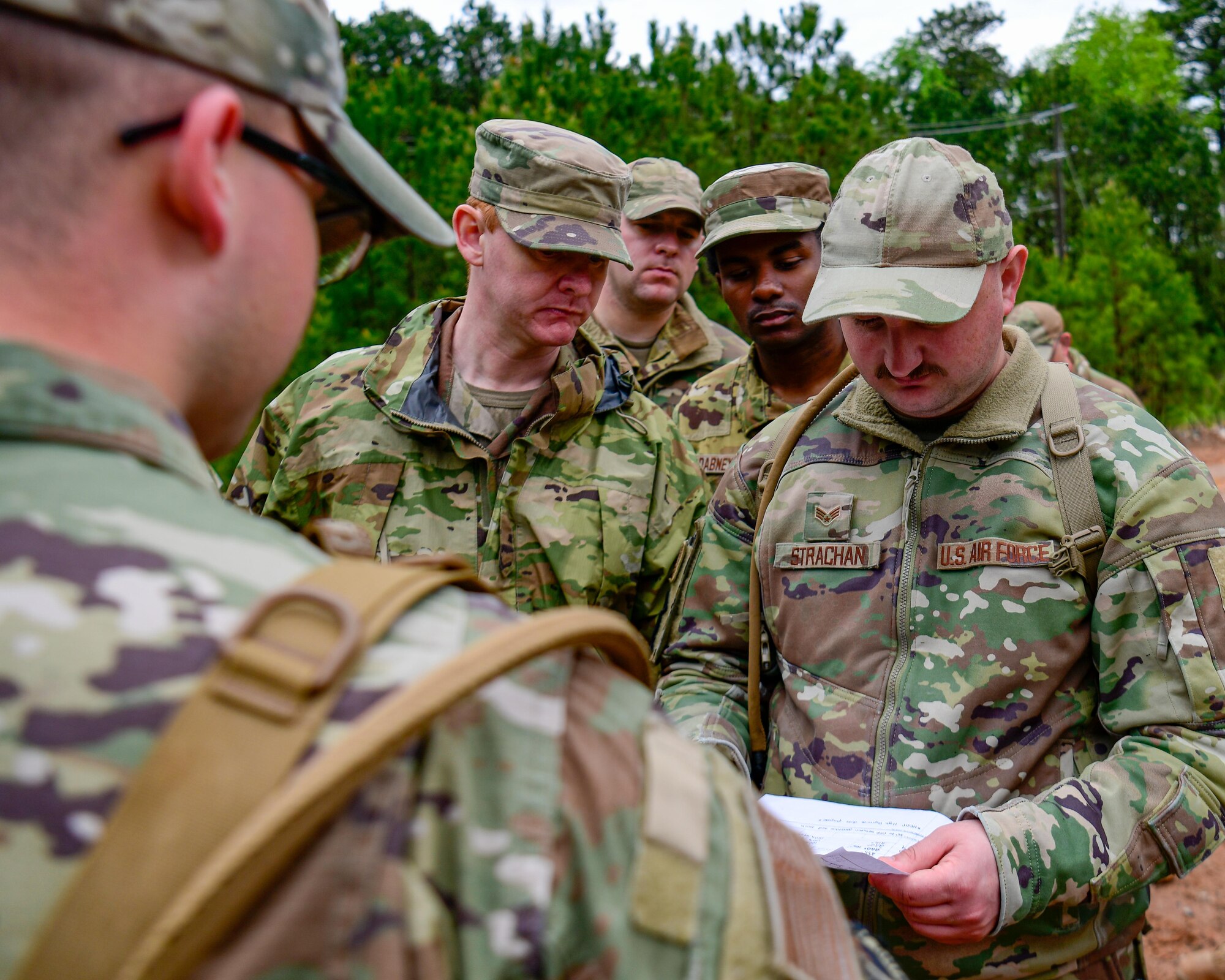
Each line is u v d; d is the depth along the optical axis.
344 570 0.60
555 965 0.55
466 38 18.36
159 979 0.47
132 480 0.58
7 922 0.48
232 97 0.63
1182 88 37.66
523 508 2.23
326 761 0.49
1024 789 1.58
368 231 0.84
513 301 2.21
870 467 1.80
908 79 29.25
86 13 0.58
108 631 0.52
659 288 3.66
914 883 1.36
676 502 2.38
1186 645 1.49
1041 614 1.59
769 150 7.95
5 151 0.59
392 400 2.26
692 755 0.65
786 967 0.60
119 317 0.61
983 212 1.65
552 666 0.62
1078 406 1.66
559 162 2.15
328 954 0.50
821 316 1.64
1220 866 3.86
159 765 0.50
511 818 0.56
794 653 1.79
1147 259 15.77
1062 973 1.55
